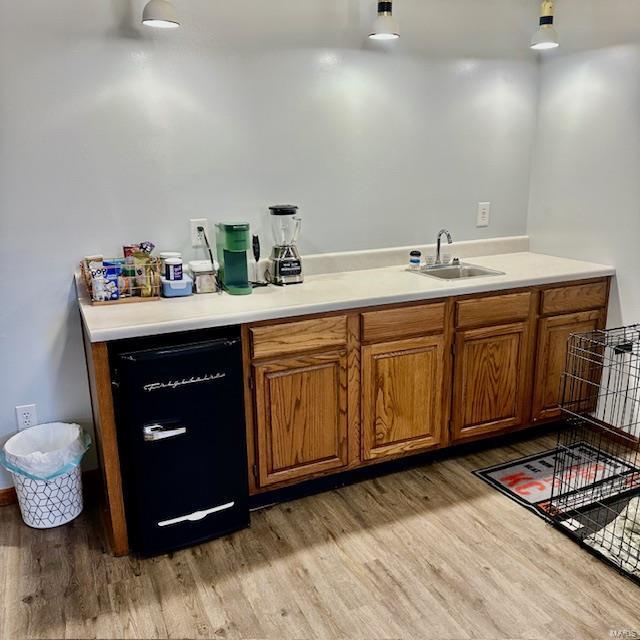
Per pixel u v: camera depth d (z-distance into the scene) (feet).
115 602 6.32
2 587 6.56
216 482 7.23
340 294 8.01
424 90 9.75
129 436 6.61
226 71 8.30
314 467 8.05
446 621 6.02
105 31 7.57
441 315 8.43
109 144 7.89
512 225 11.16
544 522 7.64
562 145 10.34
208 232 8.69
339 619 6.06
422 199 10.19
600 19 9.32
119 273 7.47
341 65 9.04
